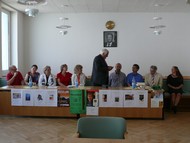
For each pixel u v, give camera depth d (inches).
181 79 257.4
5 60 286.7
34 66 253.8
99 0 244.8
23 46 317.1
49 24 315.3
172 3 255.8
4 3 255.8
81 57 315.0
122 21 309.7
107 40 311.0
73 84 237.8
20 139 159.8
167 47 308.7
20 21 306.5
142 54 310.8
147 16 308.3
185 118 220.7
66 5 266.8
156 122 204.1
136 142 73.4
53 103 212.2
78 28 313.3
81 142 72.4
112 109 207.6
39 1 157.5
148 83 252.4
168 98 261.6
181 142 156.8
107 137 90.0
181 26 306.8
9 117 217.6
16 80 243.1
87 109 208.5
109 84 239.1
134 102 206.8
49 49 316.5
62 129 182.9
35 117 217.5
